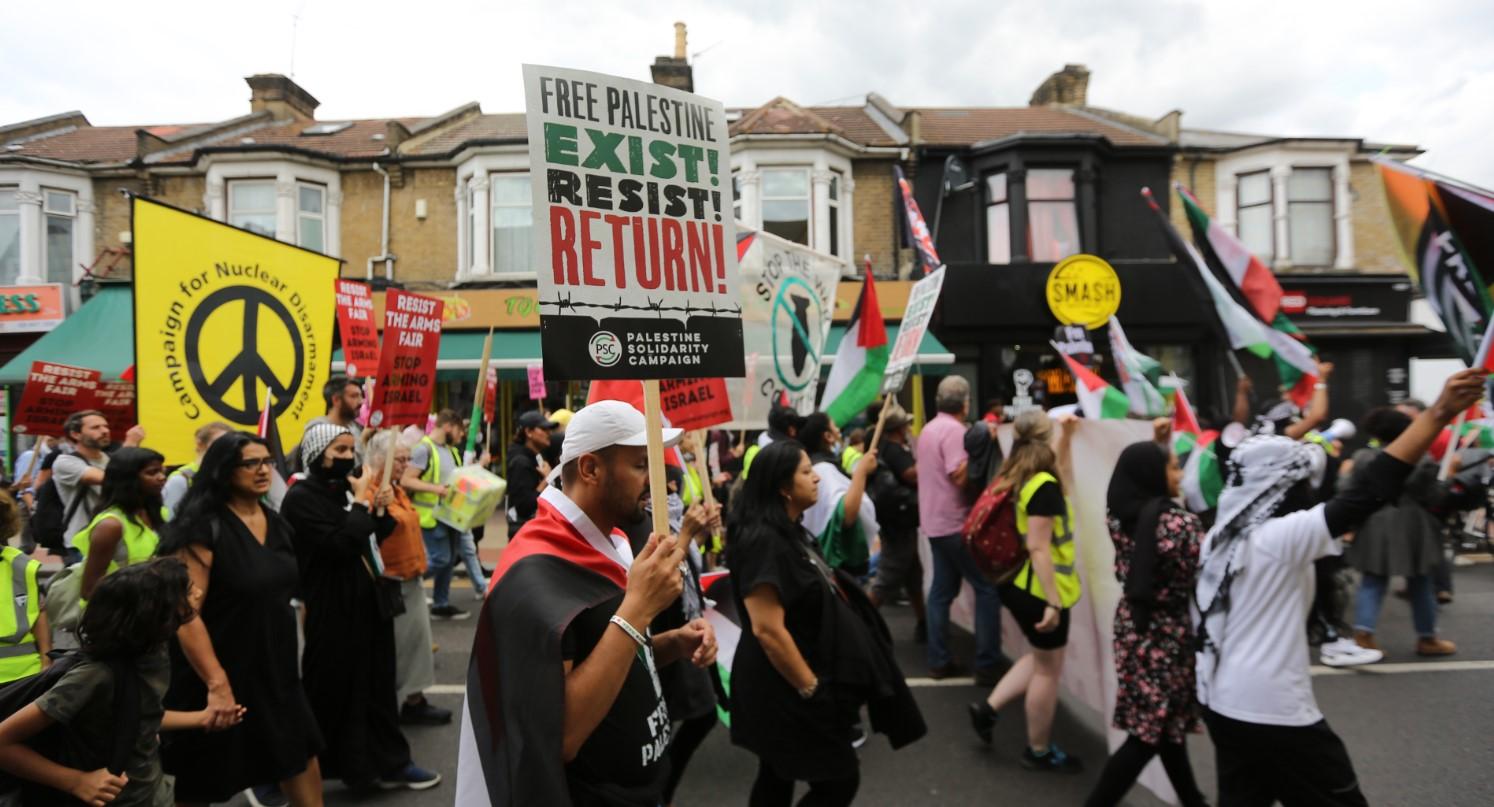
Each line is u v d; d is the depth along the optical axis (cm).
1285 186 1597
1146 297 1534
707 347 224
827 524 498
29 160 1603
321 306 552
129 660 250
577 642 181
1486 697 527
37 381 664
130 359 1473
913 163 1609
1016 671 448
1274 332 619
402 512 485
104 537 359
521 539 194
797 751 296
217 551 319
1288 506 334
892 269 1612
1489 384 273
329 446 397
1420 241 283
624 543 222
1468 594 813
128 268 1653
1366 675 575
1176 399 634
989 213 1614
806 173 1578
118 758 244
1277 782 284
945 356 1441
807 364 604
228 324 495
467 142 1606
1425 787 410
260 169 1609
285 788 338
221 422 487
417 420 505
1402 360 1587
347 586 398
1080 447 443
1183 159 1633
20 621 357
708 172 232
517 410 1633
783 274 598
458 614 748
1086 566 441
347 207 1672
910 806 395
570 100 209
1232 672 287
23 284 1600
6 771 236
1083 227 1571
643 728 191
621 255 213
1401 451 261
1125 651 343
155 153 1722
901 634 686
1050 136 1549
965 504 555
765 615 292
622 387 420
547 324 199
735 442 1085
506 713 167
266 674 324
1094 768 434
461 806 176
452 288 1608
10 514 359
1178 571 329
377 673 409
